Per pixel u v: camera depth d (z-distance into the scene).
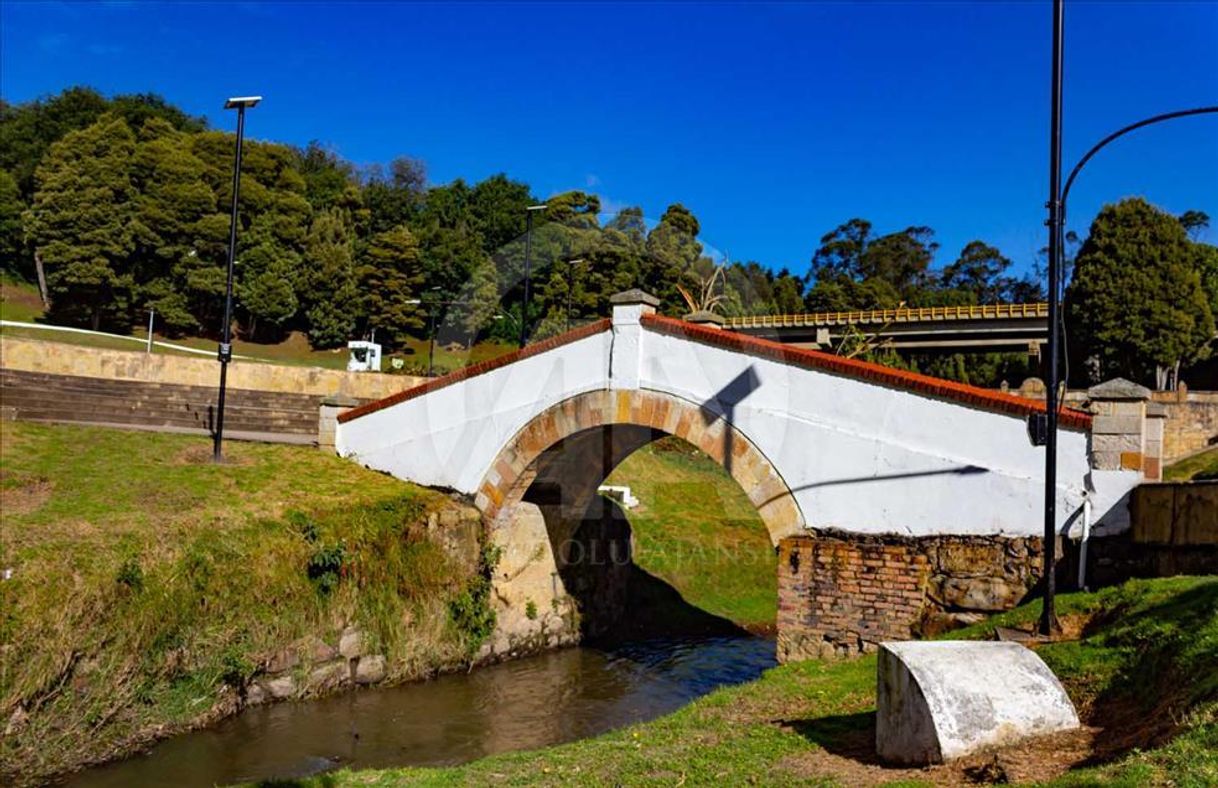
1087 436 10.21
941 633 10.77
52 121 56.59
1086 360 40.59
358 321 47.84
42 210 42.78
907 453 11.30
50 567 10.10
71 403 18.88
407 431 16.31
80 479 12.71
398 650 13.28
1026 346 44.28
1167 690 6.11
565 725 11.91
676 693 13.90
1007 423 10.66
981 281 83.94
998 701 6.16
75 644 9.63
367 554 13.43
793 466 12.14
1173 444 26.36
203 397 22.14
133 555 10.85
